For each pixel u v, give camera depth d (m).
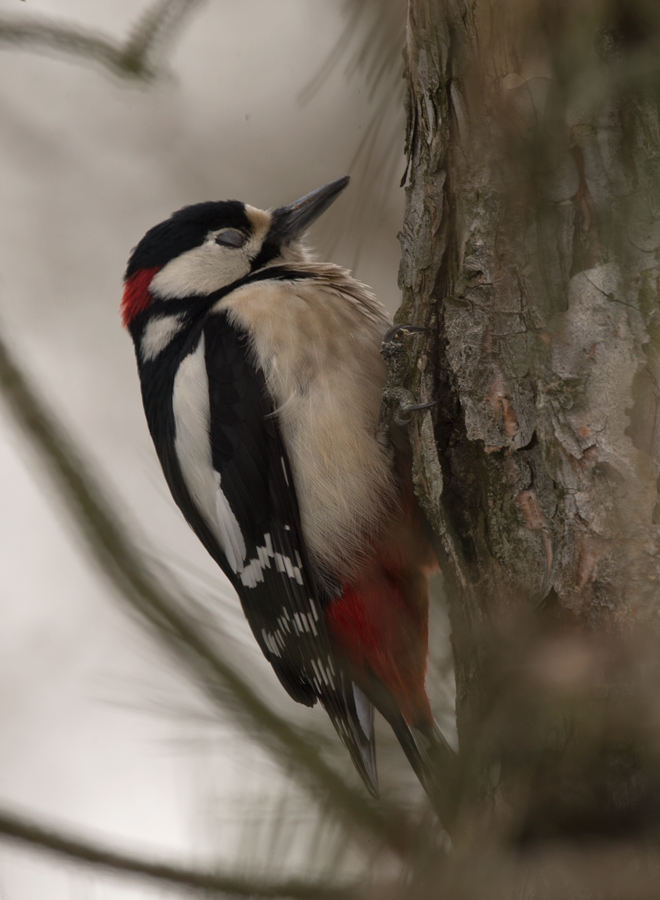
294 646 6.89
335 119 10.12
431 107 5.02
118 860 3.70
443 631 5.77
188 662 3.51
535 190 3.54
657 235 4.10
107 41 5.12
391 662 6.58
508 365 4.83
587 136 4.12
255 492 6.70
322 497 6.53
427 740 4.72
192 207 7.73
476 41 4.24
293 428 6.50
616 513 4.21
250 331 6.62
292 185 10.23
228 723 3.46
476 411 4.96
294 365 6.48
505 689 3.38
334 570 6.63
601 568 4.24
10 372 4.80
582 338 4.32
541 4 3.56
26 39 5.07
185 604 3.86
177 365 7.24
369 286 7.01
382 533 6.51
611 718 3.28
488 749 3.34
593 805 3.33
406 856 3.12
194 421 6.91
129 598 3.88
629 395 4.21
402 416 5.80
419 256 5.42
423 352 5.42
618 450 4.23
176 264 7.54
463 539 5.23
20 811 3.90
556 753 3.33
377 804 3.21
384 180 5.37
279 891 3.11
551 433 4.48
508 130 3.57
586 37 3.27
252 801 3.25
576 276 4.31
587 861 3.32
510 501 4.84
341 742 3.55
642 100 4.00
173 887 3.71
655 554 4.09
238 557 6.95
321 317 6.56
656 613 4.04
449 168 5.09
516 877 3.23
